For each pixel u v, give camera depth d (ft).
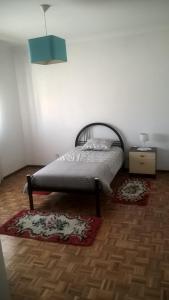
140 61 14.85
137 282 6.81
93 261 7.77
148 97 15.20
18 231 9.72
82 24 12.69
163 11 11.32
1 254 5.70
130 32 14.52
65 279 7.08
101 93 16.06
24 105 17.95
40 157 18.63
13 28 12.61
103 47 15.34
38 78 17.12
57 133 17.75
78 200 12.37
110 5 10.18
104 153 14.35
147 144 15.87
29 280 7.12
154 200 11.84
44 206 11.93
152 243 8.52
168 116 15.08
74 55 15.98
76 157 13.83
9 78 16.85
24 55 16.93
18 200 12.87
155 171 14.80
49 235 9.32
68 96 16.80
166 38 14.11
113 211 10.99
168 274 7.04
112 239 8.87
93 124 16.46
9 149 17.08
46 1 9.31
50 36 9.82
